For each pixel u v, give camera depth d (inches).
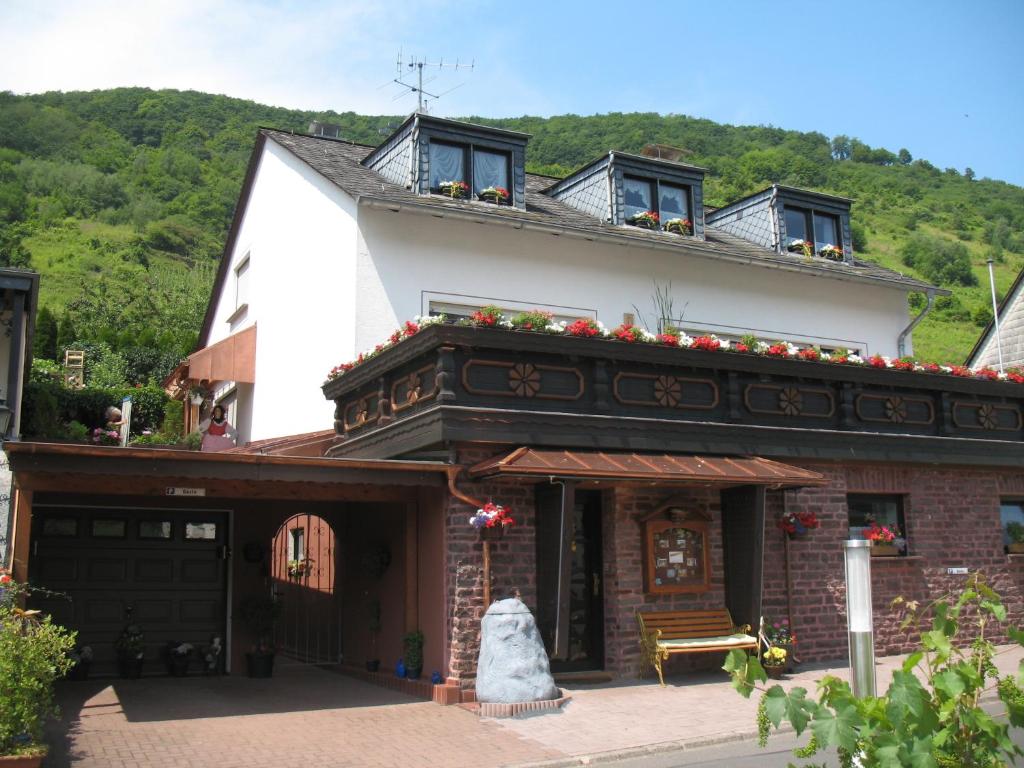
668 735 341.7
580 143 2829.7
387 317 566.6
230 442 703.7
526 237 620.4
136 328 1648.6
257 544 514.6
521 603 398.0
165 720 369.7
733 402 485.7
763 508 454.0
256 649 491.2
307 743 332.2
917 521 546.6
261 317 727.7
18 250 2340.1
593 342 442.3
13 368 452.4
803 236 789.2
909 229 2881.4
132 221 2869.1
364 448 491.8
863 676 193.0
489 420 414.3
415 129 616.7
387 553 469.4
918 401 560.7
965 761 151.5
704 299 684.7
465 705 394.0
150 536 496.1
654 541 454.9
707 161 2689.5
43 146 3287.4
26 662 286.2
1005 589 573.6
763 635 460.1
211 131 3553.2
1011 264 2664.9
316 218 630.5
